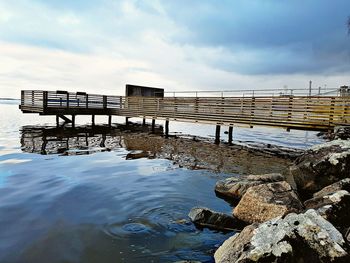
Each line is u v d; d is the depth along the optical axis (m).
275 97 15.48
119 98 27.86
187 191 8.45
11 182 8.73
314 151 8.51
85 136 20.55
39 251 4.73
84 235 5.36
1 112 58.00
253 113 16.48
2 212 6.36
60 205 6.90
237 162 12.81
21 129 24.19
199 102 19.53
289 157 14.11
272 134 27.50
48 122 33.00
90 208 6.77
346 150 7.86
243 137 23.70
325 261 3.08
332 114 13.51
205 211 6.12
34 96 25.08
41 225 5.75
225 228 5.82
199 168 11.55
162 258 4.64
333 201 4.83
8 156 12.84
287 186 6.48
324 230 3.36
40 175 9.66
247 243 3.59
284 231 3.41
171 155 14.23
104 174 10.12
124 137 20.66
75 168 10.88
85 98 26.42
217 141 18.89
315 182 7.93
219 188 8.39
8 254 4.61
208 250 4.94
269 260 3.17
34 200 7.19
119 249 4.89
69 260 4.48
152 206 7.05
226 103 17.92
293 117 14.78
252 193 6.32
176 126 35.94
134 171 10.73
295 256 3.15
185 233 5.57
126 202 7.27
